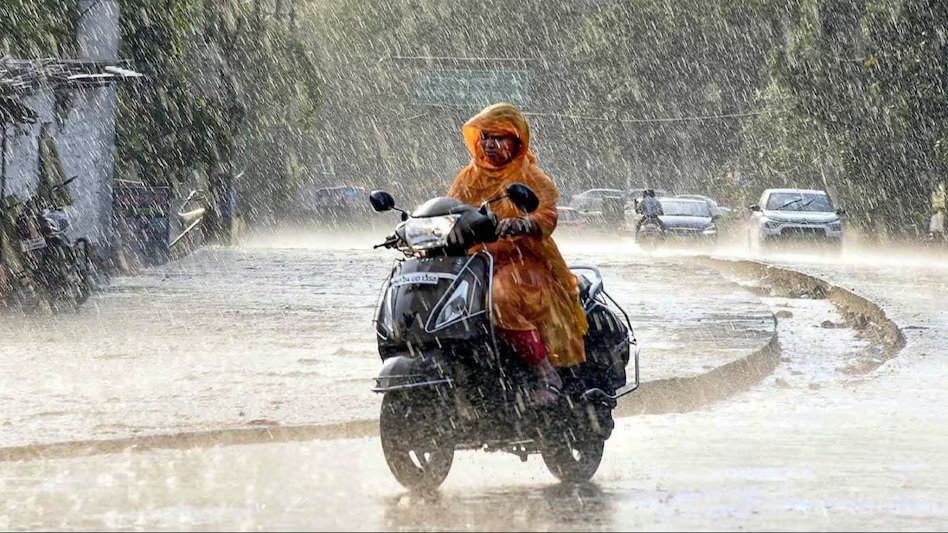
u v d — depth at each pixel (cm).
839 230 10150
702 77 17250
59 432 2611
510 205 2177
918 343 4512
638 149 17688
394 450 2056
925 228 11681
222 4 11819
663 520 1862
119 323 4841
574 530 1778
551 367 2084
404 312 2027
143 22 9081
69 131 7519
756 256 10062
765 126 14162
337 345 4153
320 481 2189
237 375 3475
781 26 16325
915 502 2041
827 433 2816
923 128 11506
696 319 5169
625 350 2306
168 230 8356
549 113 19850
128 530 1786
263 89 12431
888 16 11506
